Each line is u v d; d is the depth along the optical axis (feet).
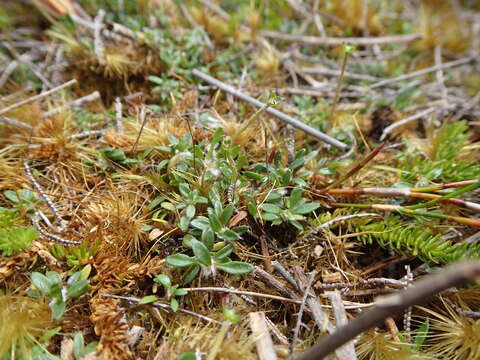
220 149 0.49
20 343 0.37
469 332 0.41
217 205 0.44
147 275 0.43
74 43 0.66
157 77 0.64
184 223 0.43
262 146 0.55
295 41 0.80
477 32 0.91
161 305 0.40
